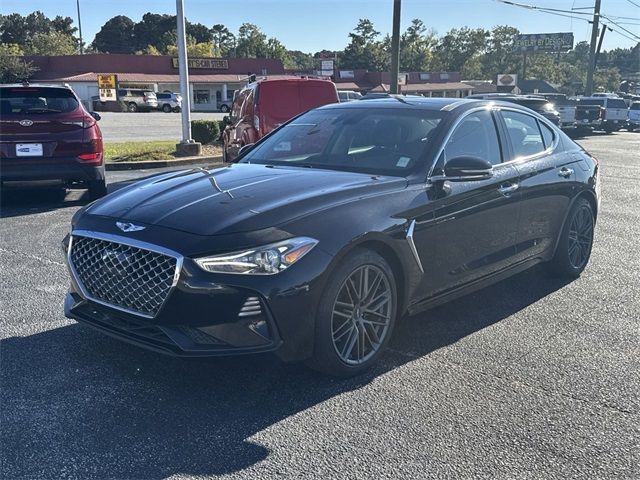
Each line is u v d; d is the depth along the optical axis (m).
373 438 3.20
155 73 61.94
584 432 3.29
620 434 3.28
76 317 3.88
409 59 101.50
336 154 4.75
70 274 3.93
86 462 2.98
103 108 51.41
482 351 4.31
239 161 5.10
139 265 3.47
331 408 3.50
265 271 3.37
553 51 81.75
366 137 4.77
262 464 2.97
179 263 3.33
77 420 3.35
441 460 3.02
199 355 3.33
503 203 4.82
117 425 3.30
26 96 8.91
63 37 92.81
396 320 4.18
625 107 31.25
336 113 5.27
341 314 3.73
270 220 3.50
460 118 4.73
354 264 3.71
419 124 4.71
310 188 3.96
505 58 111.00
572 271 5.95
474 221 4.56
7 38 120.44
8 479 2.84
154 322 3.42
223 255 3.33
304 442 3.16
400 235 3.95
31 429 3.25
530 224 5.23
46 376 3.84
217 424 3.32
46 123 8.64
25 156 8.59
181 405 3.52
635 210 9.70
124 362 4.04
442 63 111.19
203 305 3.33
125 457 3.02
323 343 3.62
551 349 4.36
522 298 5.45
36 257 6.43
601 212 9.53
